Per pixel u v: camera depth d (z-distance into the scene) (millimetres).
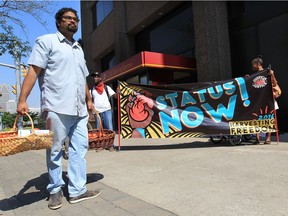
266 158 5000
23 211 3496
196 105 6789
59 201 3525
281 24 8820
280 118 8852
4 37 8898
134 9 14773
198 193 3562
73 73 3570
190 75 11953
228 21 10398
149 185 4047
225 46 10141
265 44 9281
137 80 12547
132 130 7043
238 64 10164
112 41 17016
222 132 6598
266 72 6438
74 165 3648
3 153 2951
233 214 2908
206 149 6324
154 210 3170
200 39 10000
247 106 6531
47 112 3492
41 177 5156
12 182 4992
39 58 3381
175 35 12859
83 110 3740
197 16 10117
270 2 9102
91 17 20828
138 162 5535
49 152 3529
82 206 3488
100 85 7305
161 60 10789
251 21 9680
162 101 6945
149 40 14781
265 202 3141
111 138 4273
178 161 5340
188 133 6789
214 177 4152
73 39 3760
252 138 7246
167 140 8328
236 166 4645
